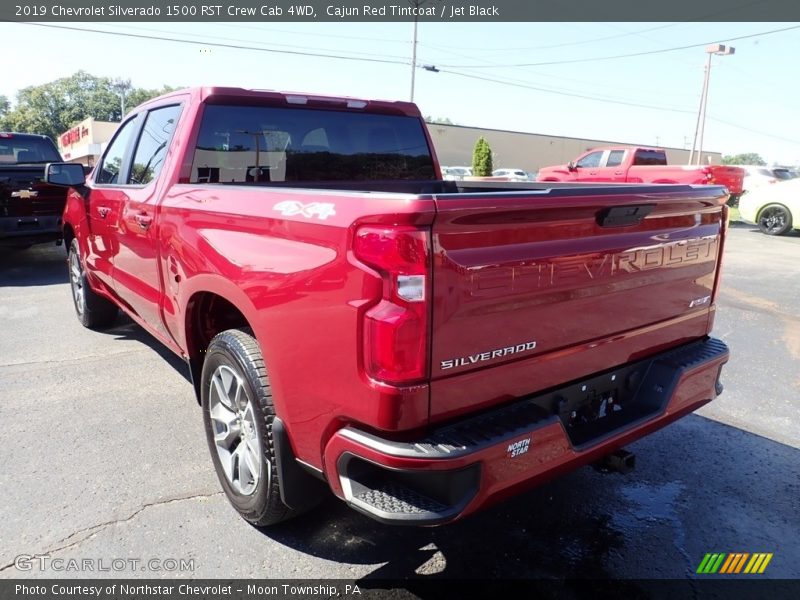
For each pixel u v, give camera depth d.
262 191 2.55
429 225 1.95
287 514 2.76
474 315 2.10
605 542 2.93
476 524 3.05
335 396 2.17
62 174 4.93
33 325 6.30
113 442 3.76
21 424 3.99
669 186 2.69
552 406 2.51
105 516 3.02
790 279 9.16
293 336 2.31
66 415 4.13
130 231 3.97
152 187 3.67
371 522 3.04
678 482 3.48
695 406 3.04
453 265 2.01
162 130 3.86
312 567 2.70
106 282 4.97
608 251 2.49
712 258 3.14
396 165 4.45
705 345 3.18
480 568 2.72
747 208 15.48
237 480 2.99
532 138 56.88
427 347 2.01
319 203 2.21
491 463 2.12
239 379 2.76
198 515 3.05
